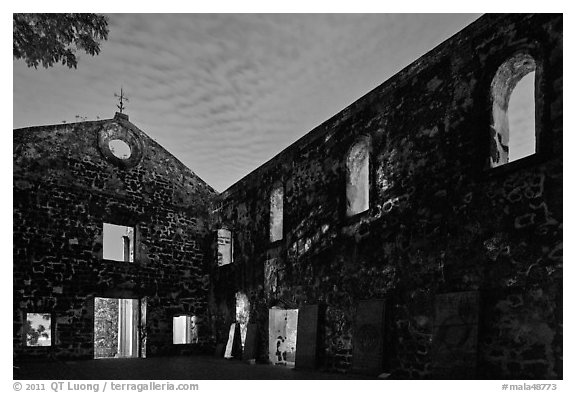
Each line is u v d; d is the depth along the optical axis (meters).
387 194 8.73
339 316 9.52
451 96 7.71
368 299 8.71
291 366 11.02
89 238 14.01
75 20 7.66
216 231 15.90
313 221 10.84
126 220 14.90
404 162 8.47
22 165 13.19
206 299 15.88
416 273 7.85
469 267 6.95
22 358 12.34
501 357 6.27
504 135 7.12
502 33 6.96
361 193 10.08
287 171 12.20
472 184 7.10
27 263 12.80
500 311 6.40
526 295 6.11
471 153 7.20
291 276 11.36
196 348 15.23
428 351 7.38
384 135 9.04
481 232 6.85
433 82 8.12
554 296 5.80
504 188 6.61
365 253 9.04
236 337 13.65
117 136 15.22
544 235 6.01
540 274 5.98
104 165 14.72
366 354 8.41
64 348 12.96
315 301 10.34
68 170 13.98
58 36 7.59
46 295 12.95
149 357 14.16
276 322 12.22
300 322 10.40
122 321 17.80
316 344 9.80
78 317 13.36
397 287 8.19
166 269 15.30
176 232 15.78
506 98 7.22
